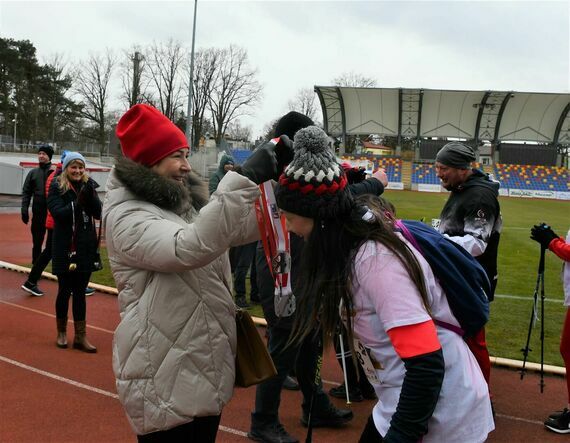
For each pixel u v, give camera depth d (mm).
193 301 2156
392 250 1681
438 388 1604
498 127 46219
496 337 6090
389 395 1842
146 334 2111
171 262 1975
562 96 42656
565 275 3832
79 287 5305
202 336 2168
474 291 1800
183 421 2115
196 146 56375
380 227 1733
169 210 2223
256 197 2061
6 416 3910
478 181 3820
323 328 1804
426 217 22000
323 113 47531
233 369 2318
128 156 2225
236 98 58000
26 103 59062
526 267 11070
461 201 3775
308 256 1758
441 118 46188
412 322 1615
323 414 3820
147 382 2104
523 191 44156
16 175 24625
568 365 3871
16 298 7344
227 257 2367
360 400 4383
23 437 3607
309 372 3676
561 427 3902
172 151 2219
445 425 1729
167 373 2100
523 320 6859
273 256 2371
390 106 45875
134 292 2160
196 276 2176
